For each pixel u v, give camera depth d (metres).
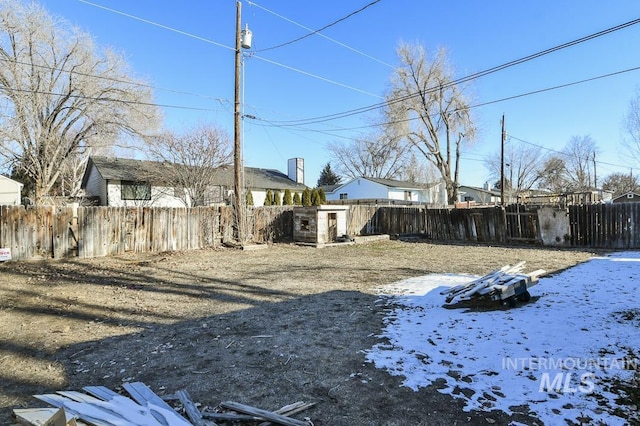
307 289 6.62
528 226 13.08
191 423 2.41
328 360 3.54
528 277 5.43
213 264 9.41
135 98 18.73
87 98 17.69
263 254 11.32
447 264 9.19
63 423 2.00
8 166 18.81
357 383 3.06
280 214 15.02
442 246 13.29
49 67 16.48
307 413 2.62
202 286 6.92
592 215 11.73
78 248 9.83
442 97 28.33
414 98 27.89
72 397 2.68
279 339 4.12
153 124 19.22
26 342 4.10
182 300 5.93
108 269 8.56
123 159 23.75
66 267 8.61
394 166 49.25
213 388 3.01
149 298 6.05
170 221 11.72
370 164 49.72
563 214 12.23
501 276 5.51
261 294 6.29
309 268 8.85
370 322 4.68
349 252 11.86
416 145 30.39
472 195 45.34
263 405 2.74
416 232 16.45
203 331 4.43
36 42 16.55
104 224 10.31
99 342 4.10
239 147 12.95
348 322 4.70
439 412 2.60
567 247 12.02
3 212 8.80
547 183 49.72
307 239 13.97
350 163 50.69
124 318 4.98
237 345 3.96
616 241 11.29
